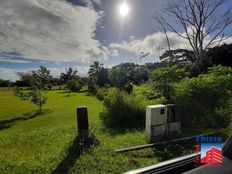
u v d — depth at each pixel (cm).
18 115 1602
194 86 909
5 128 1150
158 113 661
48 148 604
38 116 1490
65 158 487
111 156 506
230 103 947
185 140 632
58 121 1241
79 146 535
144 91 1316
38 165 464
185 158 184
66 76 6762
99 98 2391
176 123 700
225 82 946
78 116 554
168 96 951
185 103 880
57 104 2147
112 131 819
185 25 2750
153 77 994
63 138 715
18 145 651
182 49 2877
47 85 2047
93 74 4347
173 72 972
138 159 500
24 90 1988
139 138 695
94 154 505
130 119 916
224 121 863
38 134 795
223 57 2842
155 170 169
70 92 3997
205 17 2641
